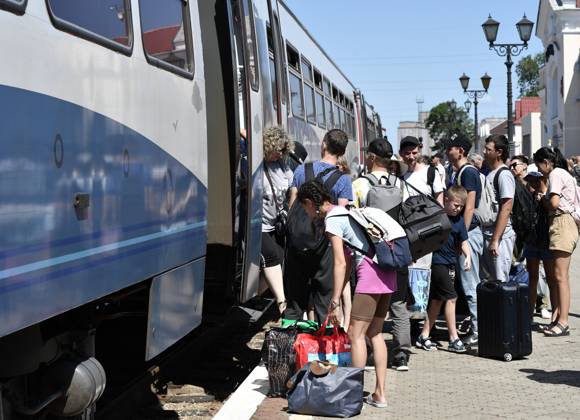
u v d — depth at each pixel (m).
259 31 10.62
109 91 5.50
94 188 5.21
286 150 9.87
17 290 4.23
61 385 5.45
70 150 4.89
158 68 6.47
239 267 9.39
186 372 9.33
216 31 8.80
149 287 6.37
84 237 5.04
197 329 10.66
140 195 6.02
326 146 8.69
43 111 4.56
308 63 17.78
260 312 12.76
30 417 5.33
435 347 9.94
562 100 49.78
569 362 9.16
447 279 9.74
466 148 10.19
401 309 8.75
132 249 5.83
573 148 49.34
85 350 5.95
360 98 31.09
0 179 4.09
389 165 8.83
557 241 10.62
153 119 6.33
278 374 7.59
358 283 7.22
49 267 4.58
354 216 7.11
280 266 10.11
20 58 4.32
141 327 9.37
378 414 7.10
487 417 6.98
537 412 7.14
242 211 9.48
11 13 4.24
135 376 8.77
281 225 10.02
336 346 7.43
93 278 5.17
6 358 5.00
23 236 4.30
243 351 10.58
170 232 6.68
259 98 10.04
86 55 5.14
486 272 10.10
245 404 7.30
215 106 8.84
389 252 7.06
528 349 9.33
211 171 8.85
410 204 8.01
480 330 9.37
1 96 4.12
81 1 5.11
